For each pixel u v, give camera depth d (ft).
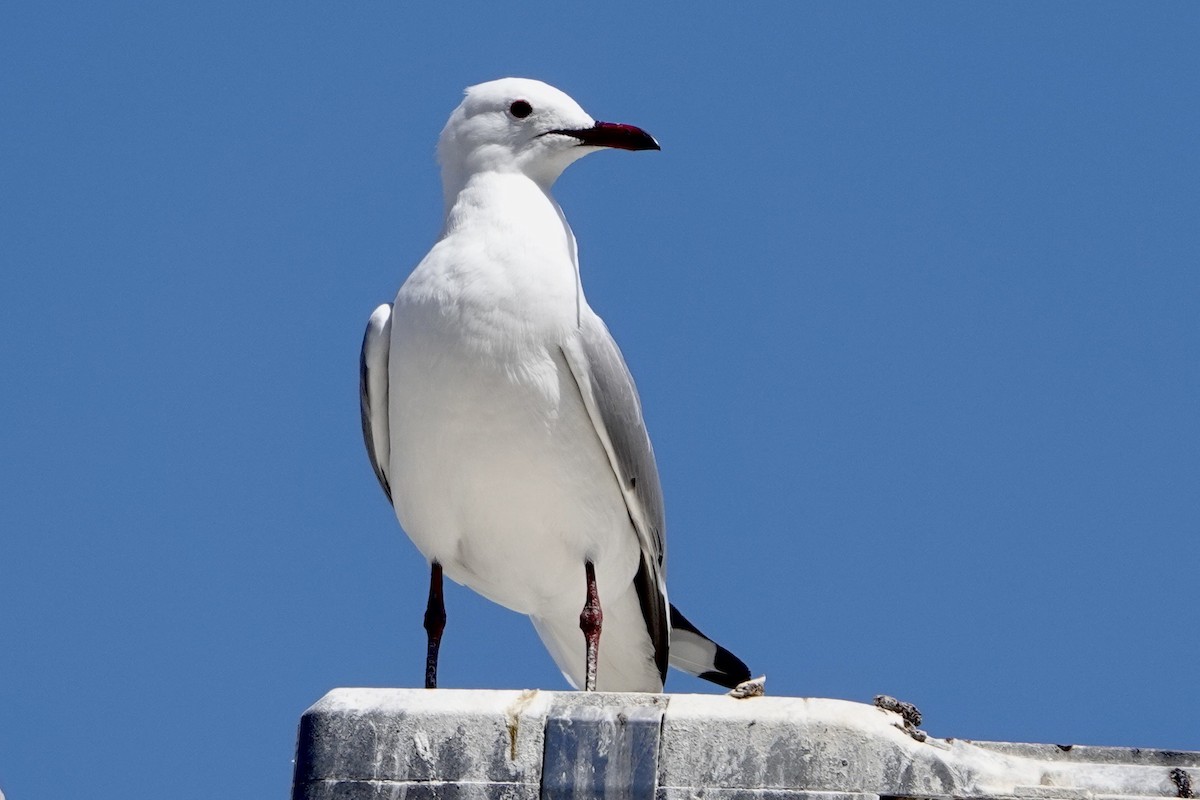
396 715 30.96
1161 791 29.76
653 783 29.58
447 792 30.40
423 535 43.27
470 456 41.57
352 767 30.81
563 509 42.47
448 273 41.83
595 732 30.14
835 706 29.73
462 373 41.19
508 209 43.24
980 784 29.19
